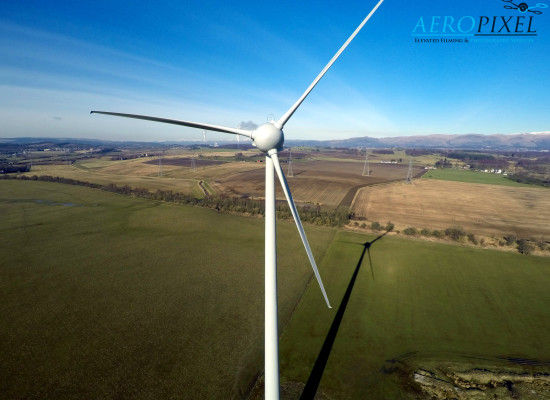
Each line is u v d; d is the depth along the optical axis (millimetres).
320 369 20422
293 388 18922
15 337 23016
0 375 19375
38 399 17750
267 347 12875
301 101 14164
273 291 12742
